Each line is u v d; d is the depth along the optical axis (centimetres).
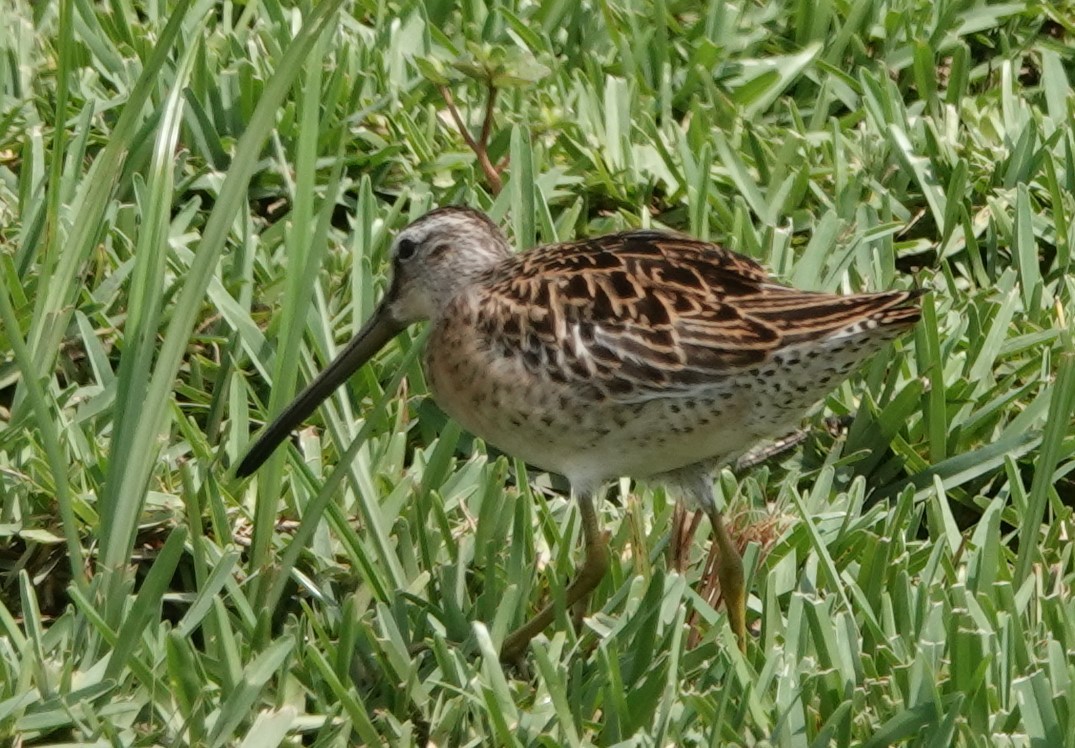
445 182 1430
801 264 1345
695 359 1042
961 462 1244
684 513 1130
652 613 1016
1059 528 1183
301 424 1252
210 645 1048
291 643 984
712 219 1424
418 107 1484
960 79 1549
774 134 1513
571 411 1069
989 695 1002
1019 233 1366
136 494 1012
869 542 1118
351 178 1422
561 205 1430
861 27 1597
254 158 990
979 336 1303
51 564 1138
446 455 1169
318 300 1217
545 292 1080
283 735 959
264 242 1352
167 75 1427
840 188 1437
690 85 1530
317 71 1010
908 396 1241
